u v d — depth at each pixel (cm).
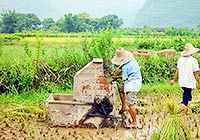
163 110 1126
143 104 1205
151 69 1597
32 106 1114
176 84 1519
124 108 966
